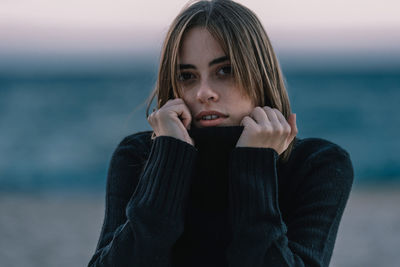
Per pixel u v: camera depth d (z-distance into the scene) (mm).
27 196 12828
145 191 1556
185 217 1641
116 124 27094
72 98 39375
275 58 1788
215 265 1571
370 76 59969
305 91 42938
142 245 1461
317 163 1702
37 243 8078
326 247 1577
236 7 1686
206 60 1617
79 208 11164
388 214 10281
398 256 7258
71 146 21344
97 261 1539
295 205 1681
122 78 61781
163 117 1634
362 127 26656
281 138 1619
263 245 1445
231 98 1636
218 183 1657
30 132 25234
